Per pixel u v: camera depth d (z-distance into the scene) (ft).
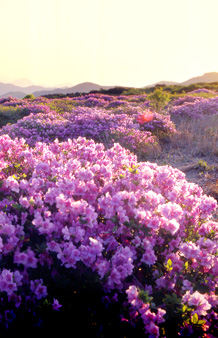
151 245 8.47
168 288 7.80
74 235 8.11
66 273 8.29
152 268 8.68
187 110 43.75
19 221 9.09
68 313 7.47
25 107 56.54
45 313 7.23
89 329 7.44
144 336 7.18
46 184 10.59
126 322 7.32
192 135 30.25
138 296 6.85
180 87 129.59
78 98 92.63
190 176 21.15
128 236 8.84
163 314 6.71
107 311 7.66
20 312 7.43
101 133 31.50
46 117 40.81
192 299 6.96
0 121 49.60
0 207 9.25
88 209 8.52
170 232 8.95
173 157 26.21
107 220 9.09
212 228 10.57
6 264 8.26
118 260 7.72
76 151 13.85
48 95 125.08
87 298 7.70
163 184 11.38
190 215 10.37
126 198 9.35
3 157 13.34
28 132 32.30
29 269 8.27
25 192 10.08
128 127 33.12
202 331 7.00
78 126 33.12
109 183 10.78
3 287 6.91
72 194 9.62
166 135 32.71
